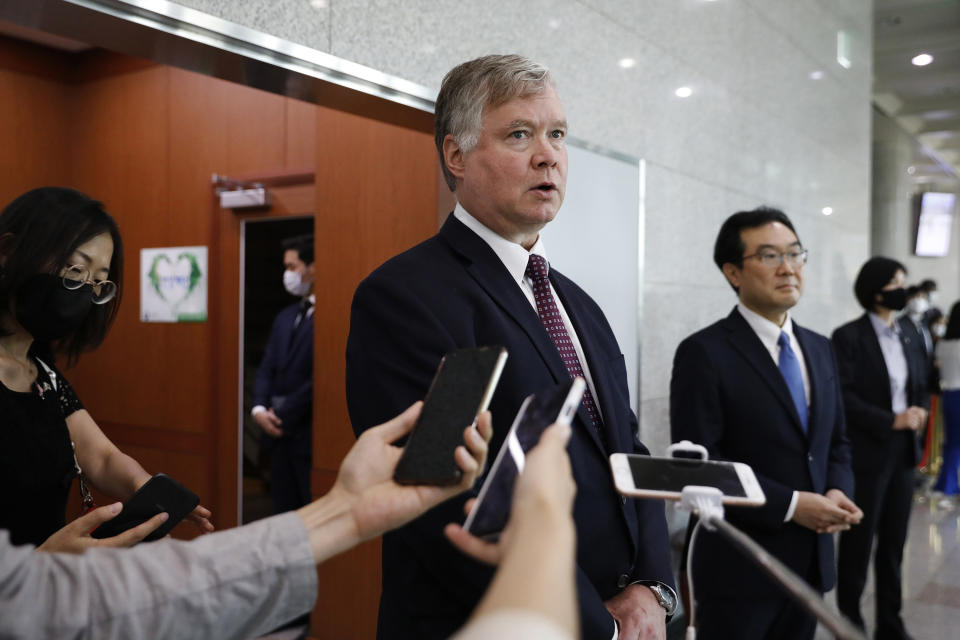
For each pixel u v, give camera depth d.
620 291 2.82
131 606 0.61
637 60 3.00
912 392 3.23
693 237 3.37
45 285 1.22
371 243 2.72
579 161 2.60
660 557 1.33
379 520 0.73
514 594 0.40
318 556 0.70
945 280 10.15
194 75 3.86
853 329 3.31
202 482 3.78
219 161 3.77
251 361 3.69
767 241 2.12
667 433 3.13
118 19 1.40
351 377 1.22
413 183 2.60
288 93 1.88
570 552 0.44
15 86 4.06
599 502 1.23
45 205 1.25
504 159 1.26
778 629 1.98
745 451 2.04
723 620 1.94
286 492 3.29
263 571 0.67
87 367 4.22
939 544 4.57
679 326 3.23
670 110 3.21
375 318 1.21
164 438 3.92
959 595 3.64
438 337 1.14
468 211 1.35
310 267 3.42
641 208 2.96
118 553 0.64
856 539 3.08
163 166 3.96
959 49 5.62
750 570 1.93
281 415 3.25
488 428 0.75
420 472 0.74
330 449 2.86
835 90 5.14
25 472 1.25
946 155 8.27
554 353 1.25
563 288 1.46
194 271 3.83
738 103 3.81
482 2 2.23
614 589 1.24
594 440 1.25
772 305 2.13
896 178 8.37
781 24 4.33
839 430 2.24
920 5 5.57
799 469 2.01
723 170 3.64
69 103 4.31
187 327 3.86
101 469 1.56
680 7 3.33
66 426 1.37
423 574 1.17
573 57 2.63
